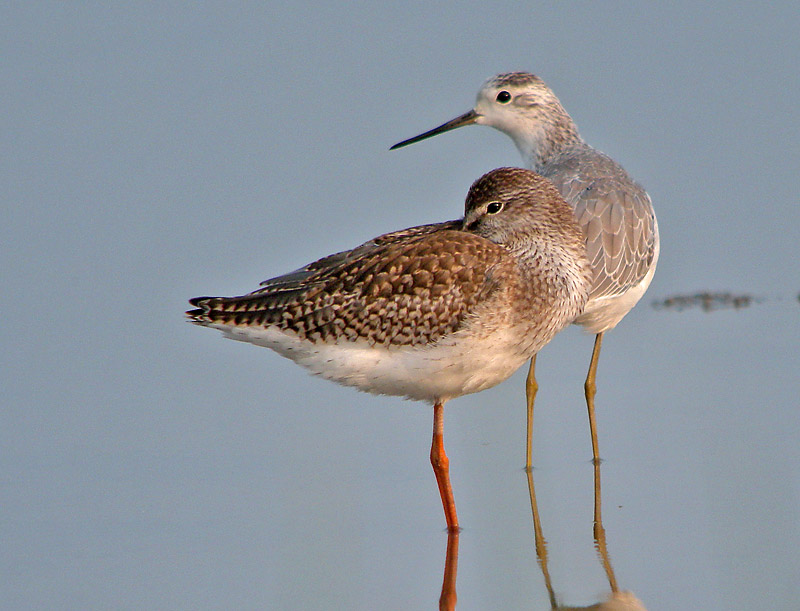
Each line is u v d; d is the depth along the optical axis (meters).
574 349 17.89
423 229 13.05
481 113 18.52
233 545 11.86
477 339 11.73
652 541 11.70
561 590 10.80
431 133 18.86
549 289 12.04
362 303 11.82
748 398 15.22
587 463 14.01
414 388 12.15
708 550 11.40
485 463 14.20
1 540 11.94
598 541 11.79
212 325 12.30
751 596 10.35
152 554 11.64
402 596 10.76
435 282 11.73
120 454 14.38
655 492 12.95
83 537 12.04
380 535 12.18
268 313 12.07
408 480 13.72
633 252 14.80
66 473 13.76
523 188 12.40
